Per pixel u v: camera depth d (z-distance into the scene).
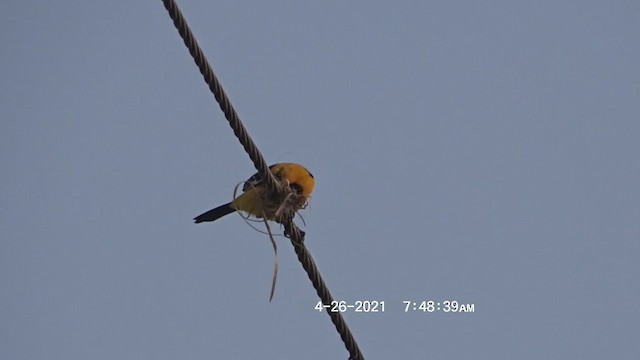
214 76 11.91
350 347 13.45
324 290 13.60
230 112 12.27
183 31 11.46
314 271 13.73
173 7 11.24
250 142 12.85
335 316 13.40
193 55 11.69
